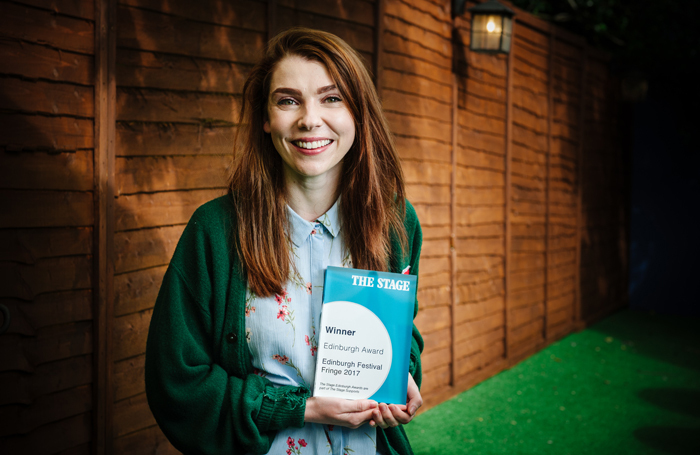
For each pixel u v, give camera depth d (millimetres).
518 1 8078
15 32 1974
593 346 6137
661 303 8117
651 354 5926
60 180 2131
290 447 1279
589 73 6965
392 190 1409
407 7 3803
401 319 1276
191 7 2549
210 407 1219
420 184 4020
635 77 7738
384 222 1376
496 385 4746
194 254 1286
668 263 8062
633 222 8312
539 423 3996
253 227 1286
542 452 3549
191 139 2598
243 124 1397
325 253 1340
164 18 2453
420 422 3904
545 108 5934
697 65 7332
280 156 1368
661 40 7469
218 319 1273
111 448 2320
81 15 2156
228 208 1322
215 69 2676
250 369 1307
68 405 2186
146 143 2430
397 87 3736
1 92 1946
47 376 2111
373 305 1272
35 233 2068
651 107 8102
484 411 4164
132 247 2410
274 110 1262
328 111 1255
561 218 6379
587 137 6984
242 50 2779
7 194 1978
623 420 4117
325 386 1251
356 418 1242
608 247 7711
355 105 1290
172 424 1237
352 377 1259
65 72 2125
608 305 7770
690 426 4031
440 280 4285
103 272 2260
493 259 5070
